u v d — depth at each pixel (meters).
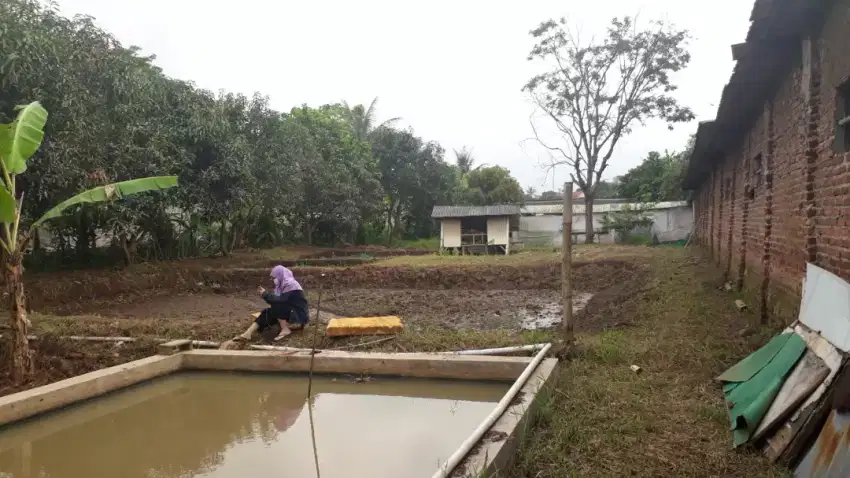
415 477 4.29
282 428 5.57
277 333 8.55
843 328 3.98
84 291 13.10
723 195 14.48
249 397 6.61
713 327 7.65
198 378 7.27
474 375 6.60
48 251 16.09
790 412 3.91
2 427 5.32
